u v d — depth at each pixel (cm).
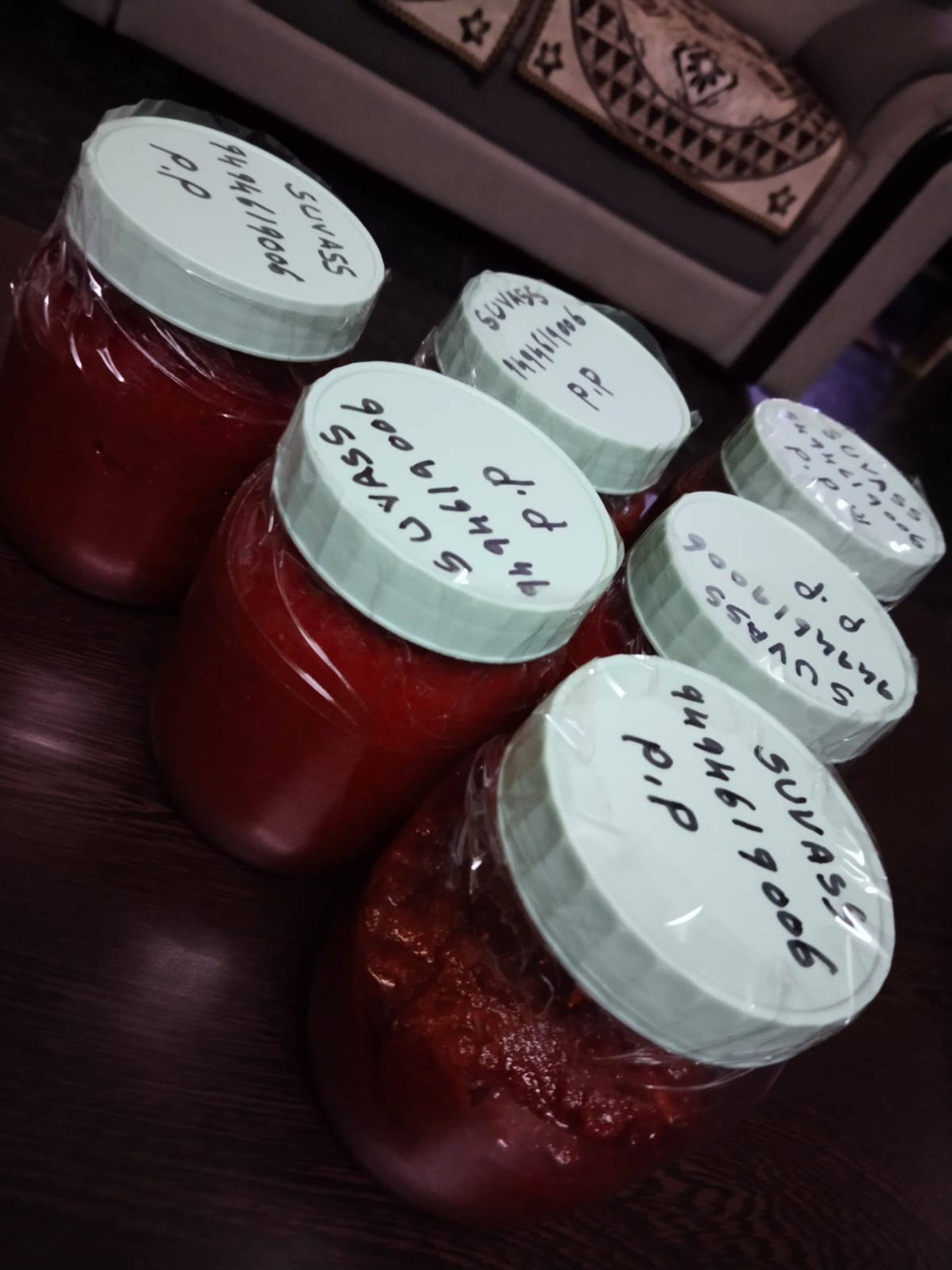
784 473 54
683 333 196
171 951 37
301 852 39
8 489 43
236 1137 33
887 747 69
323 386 36
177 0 161
